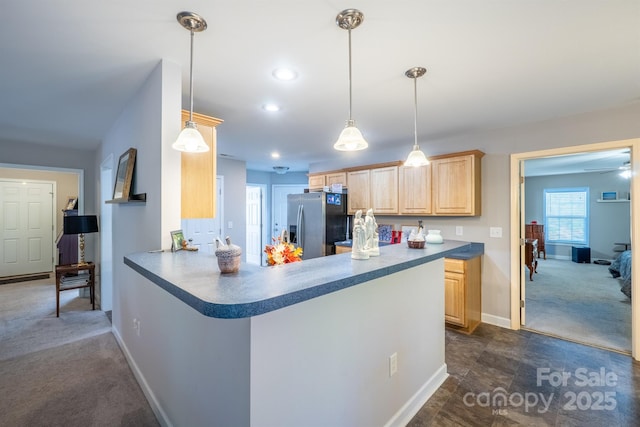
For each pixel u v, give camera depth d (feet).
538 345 9.46
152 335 6.39
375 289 5.32
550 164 19.85
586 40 5.41
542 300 14.15
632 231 8.63
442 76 6.84
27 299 14.51
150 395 6.46
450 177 11.50
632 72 6.63
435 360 7.26
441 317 7.55
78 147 14.12
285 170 21.65
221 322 3.97
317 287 3.41
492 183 11.16
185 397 4.96
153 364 6.35
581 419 6.09
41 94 7.88
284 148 14.62
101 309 12.93
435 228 12.78
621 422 6.00
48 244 20.24
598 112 9.02
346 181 15.34
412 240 6.80
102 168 12.57
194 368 4.66
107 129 11.18
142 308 7.00
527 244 18.78
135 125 7.88
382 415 5.50
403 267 4.96
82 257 13.44
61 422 5.98
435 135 11.87
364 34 5.25
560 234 26.05
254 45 5.58
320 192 14.55
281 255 5.97
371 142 13.00
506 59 6.10
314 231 14.73
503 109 8.96
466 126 10.69
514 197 10.68
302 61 6.19
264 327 3.59
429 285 7.03
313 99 8.20
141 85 7.33
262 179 23.00
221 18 4.80
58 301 12.13
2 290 16.16
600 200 24.11
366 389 5.14
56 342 9.64
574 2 4.43
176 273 4.04
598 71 6.60
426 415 6.24
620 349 9.14
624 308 13.00
